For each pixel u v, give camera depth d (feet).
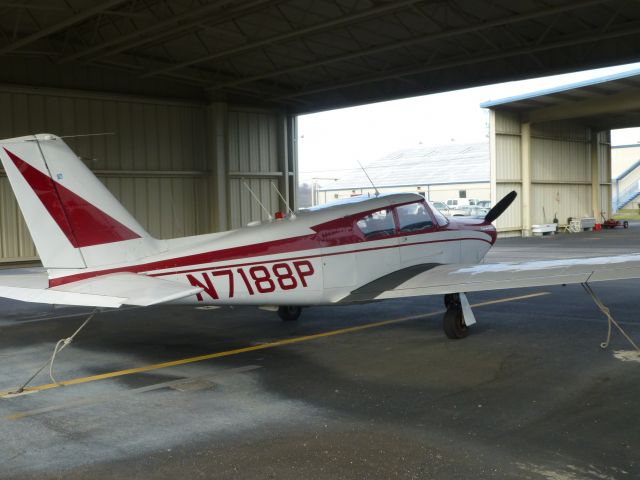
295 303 23.04
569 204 101.19
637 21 43.47
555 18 45.88
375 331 26.21
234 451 13.38
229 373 19.93
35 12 44.45
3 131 51.98
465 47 52.39
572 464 12.29
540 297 34.94
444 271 24.09
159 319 30.60
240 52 54.39
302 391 17.75
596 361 20.13
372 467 12.41
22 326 29.63
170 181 62.28
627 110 80.79
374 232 24.56
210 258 21.17
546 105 88.12
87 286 18.92
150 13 45.29
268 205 69.62
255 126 68.18
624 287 38.81
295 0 43.21
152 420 15.53
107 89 57.62
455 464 12.43
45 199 19.80
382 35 50.19
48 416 16.01
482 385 17.85
